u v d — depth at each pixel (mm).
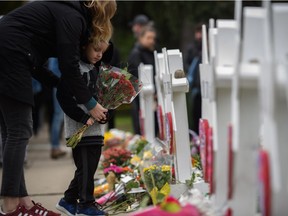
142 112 10984
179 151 6824
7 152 6000
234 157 4355
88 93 5973
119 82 6387
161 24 30531
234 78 4270
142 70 9648
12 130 6008
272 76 3898
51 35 6070
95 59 6324
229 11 28094
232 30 4910
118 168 7922
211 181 4922
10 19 6055
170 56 7098
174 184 6543
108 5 6168
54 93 12531
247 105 4410
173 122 6840
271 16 4141
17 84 5902
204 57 5973
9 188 6020
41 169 11281
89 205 6305
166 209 4648
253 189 4457
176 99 6879
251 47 4305
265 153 3936
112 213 6754
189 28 29375
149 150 8656
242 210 4480
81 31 5969
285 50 4160
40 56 6164
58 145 12914
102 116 6105
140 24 13320
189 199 5195
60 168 11367
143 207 6055
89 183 6309
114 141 11211
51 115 13594
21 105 5980
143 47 12188
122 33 32688
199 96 12555
